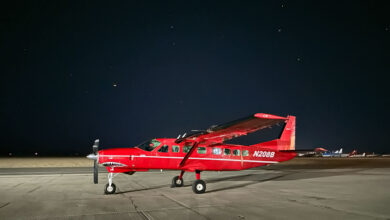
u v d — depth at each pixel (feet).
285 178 54.75
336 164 114.32
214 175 61.46
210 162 41.32
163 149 39.22
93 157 35.60
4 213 24.25
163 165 38.68
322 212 24.75
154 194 34.76
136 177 56.90
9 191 37.04
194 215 23.49
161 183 46.32
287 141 49.75
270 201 29.86
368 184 45.16
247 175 61.41
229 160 42.70
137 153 37.65
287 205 27.68
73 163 118.52
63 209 25.79
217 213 24.21
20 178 54.19
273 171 73.77
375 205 27.89
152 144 39.22
